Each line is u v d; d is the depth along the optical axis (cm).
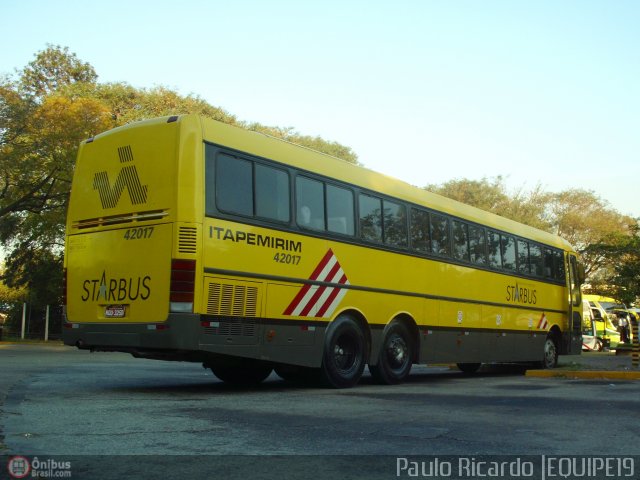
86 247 977
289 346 996
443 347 1348
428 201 1343
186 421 671
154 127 927
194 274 866
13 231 3203
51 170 2836
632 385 1200
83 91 3669
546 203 5488
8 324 4234
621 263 4366
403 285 1239
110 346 928
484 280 1498
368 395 963
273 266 974
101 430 614
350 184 1141
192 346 861
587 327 3859
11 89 2753
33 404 782
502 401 888
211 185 900
